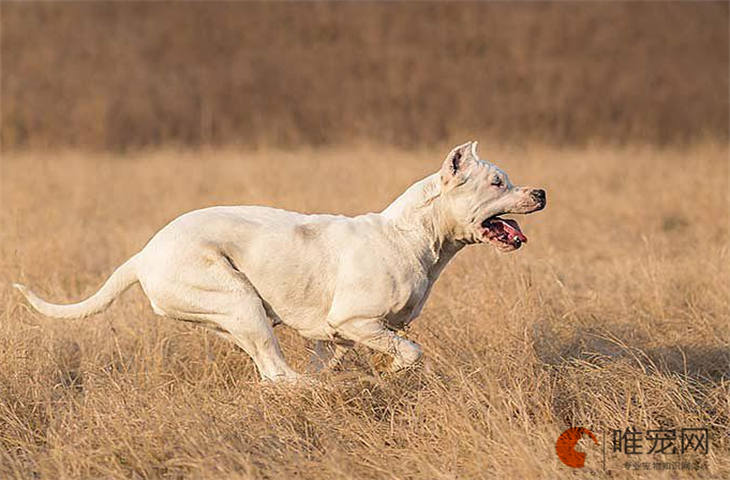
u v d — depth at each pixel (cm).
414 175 5559
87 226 4316
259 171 6028
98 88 9475
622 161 6297
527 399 1967
